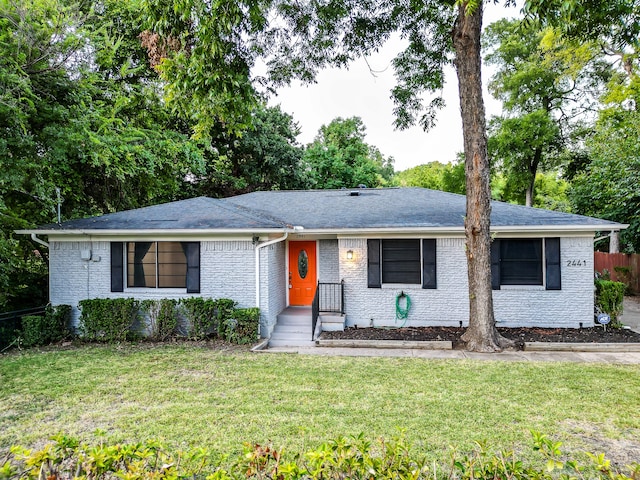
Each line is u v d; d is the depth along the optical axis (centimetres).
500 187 3447
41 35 945
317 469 240
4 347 934
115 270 1067
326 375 716
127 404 586
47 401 601
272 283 1070
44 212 1210
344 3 1056
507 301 1078
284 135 2716
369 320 1138
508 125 2511
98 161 1162
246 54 942
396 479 244
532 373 716
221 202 1309
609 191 1608
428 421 514
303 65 1151
